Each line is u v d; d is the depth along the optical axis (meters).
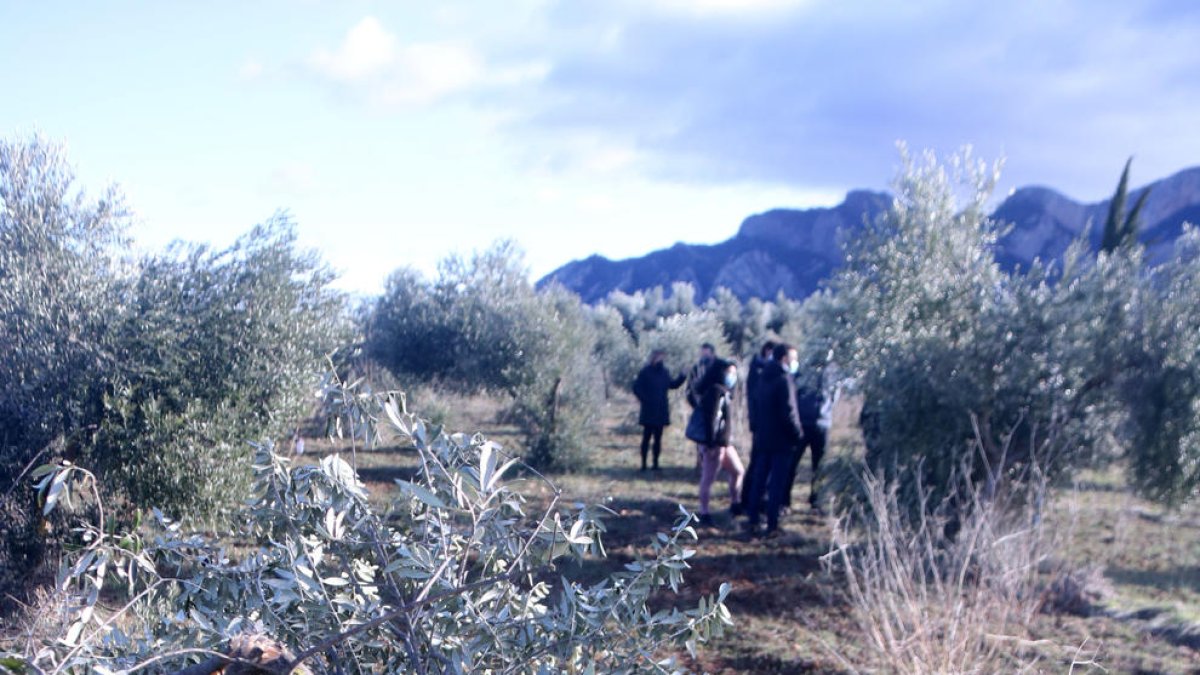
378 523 2.80
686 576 7.62
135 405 6.51
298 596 2.54
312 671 2.65
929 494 7.52
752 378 10.30
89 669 2.30
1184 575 7.35
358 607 2.61
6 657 2.12
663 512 10.35
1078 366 7.95
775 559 8.21
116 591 4.07
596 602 2.76
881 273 8.98
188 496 6.52
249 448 6.79
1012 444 7.99
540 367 16.58
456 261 18.17
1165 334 7.93
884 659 5.30
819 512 10.49
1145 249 8.59
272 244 7.34
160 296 6.88
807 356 9.70
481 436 2.83
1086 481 9.07
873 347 8.72
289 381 7.07
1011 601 5.73
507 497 2.77
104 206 6.95
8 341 6.23
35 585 5.86
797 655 5.73
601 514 2.89
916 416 8.09
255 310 6.99
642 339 22.16
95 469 6.41
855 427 10.09
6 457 6.00
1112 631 6.03
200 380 6.79
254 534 3.11
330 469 2.78
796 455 10.40
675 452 15.84
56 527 6.16
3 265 6.39
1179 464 7.89
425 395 16.27
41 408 6.20
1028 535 6.83
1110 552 7.91
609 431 18.48
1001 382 8.10
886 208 9.35
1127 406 8.00
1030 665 4.98
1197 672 5.36
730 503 10.92
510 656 2.65
